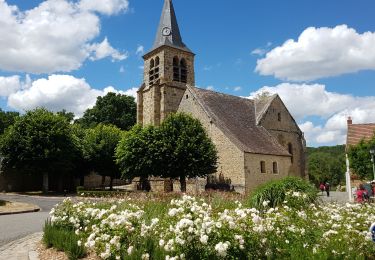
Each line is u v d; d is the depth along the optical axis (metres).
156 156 30.36
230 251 5.49
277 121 38.81
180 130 30.95
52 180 42.28
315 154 83.69
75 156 39.38
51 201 25.75
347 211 9.61
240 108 38.38
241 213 6.05
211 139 32.59
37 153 35.06
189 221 5.64
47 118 36.97
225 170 31.05
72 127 44.47
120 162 33.84
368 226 7.84
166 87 42.03
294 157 39.56
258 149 31.47
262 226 5.83
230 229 5.64
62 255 7.57
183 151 29.64
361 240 6.39
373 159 28.02
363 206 10.82
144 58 46.59
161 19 46.59
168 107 41.78
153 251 6.36
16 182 38.97
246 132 34.09
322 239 6.56
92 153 41.81
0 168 35.94
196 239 5.63
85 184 47.34
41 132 35.41
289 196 10.84
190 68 45.38
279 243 6.09
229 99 38.88
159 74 43.56
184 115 32.38
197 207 6.85
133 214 7.23
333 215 8.68
